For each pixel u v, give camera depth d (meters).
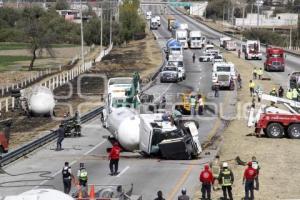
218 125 85.00
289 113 74.75
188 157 62.66
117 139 67.12
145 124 63.06
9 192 49.94
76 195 38.66
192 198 47.38
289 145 70.44
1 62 198.88
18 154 63.84
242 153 65.81
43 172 57.53
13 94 100.69
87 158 63.91
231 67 124.56
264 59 197.75
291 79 123.06
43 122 89.25
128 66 173.75
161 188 50.84
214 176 50.03
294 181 53.41
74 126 76.62
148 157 64.12
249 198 46.31
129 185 51.16
